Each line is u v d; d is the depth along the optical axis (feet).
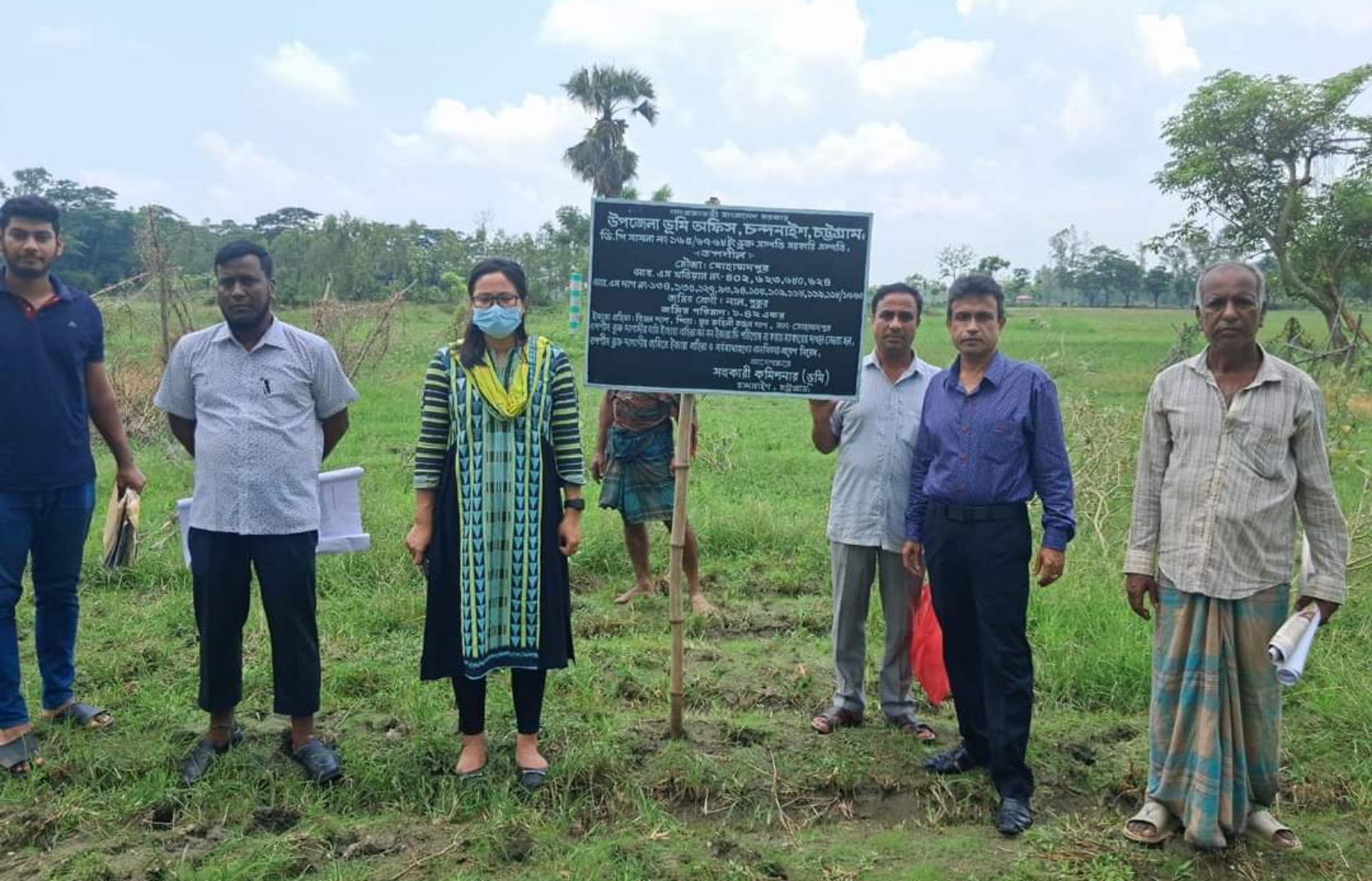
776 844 12.35
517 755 13.73
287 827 12.58
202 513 13.38
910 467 14.60
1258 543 11.59
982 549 12.82
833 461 36.68
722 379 14.23
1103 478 26.30
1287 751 14.47
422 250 148.15
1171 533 12.02
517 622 13.26
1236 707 11.73
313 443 13.94
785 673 17.62
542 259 141.79
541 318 116.16
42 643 14.79
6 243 13.69
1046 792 13.58
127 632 18.60
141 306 54.29
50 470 14.05
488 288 13.01
